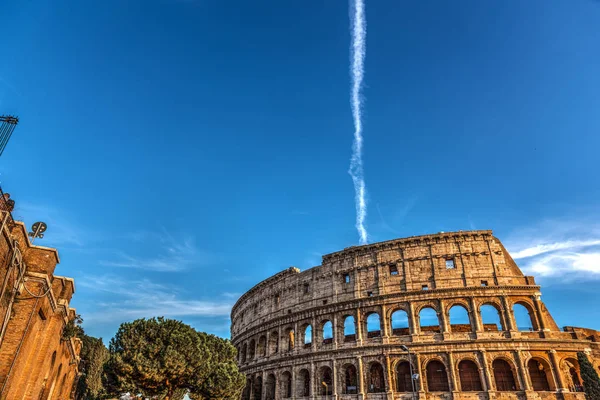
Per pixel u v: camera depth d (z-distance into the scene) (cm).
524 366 6606
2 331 3022
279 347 9094
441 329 7256
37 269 3491
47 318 3925
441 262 7875
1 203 3045
